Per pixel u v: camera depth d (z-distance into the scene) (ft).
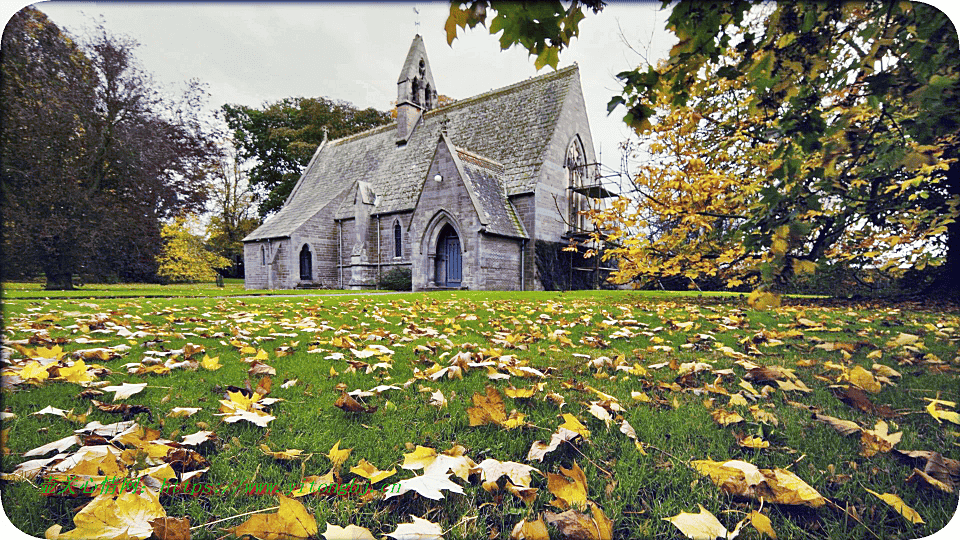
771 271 8.16
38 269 47.24
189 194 61.11
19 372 8.95
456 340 14.84
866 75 8.61
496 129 73.87
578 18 6.45
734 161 26.02
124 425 6.93
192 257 83.76
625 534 4.86
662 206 26.94
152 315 20.38
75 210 46.88
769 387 9.27
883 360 11.61
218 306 25.08
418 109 88.07
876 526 5.00
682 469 6.04
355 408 7.84
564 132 69.21
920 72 7.70
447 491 5.51
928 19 7.20
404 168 79.15
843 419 7.64
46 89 43.60
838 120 8.64
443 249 62.90
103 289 50.29
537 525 4.59
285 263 77.66
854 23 7.66
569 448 6.67
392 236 72.18
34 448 6.22
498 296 35.99
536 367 11.10
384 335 15.05
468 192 55.93
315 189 93.61
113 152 50.39
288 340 14.70
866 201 19.66
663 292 44.86
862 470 6.18
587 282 73.82
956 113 8.01
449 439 6.90
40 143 43.37
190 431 6.97
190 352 11.91
